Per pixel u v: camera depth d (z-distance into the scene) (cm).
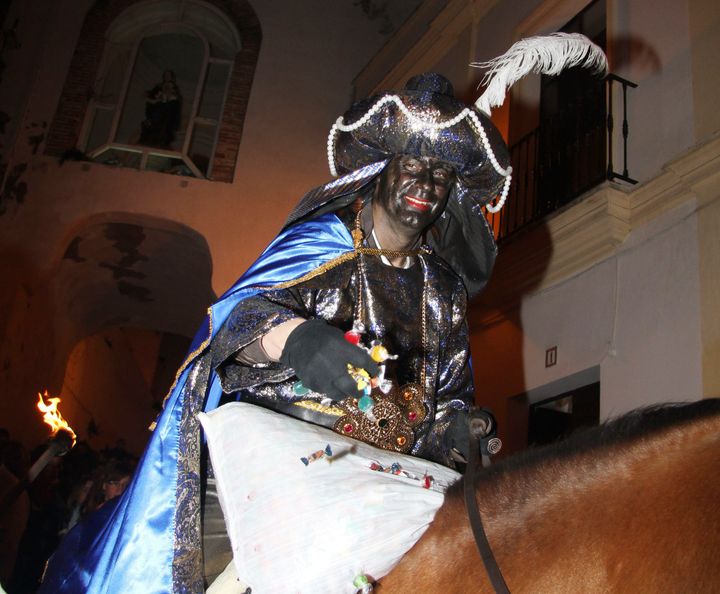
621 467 178
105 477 755
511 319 909
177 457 245
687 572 152
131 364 1864
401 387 267
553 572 170
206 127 1367
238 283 254
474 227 308
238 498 211
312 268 263
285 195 1289
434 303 287
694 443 172
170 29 1427
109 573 229
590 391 807
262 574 199
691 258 714
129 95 1388
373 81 1346
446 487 216
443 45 1185
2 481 742
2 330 1162
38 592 263
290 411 253
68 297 1348
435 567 192
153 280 1359
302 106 1359
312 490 205
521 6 1070
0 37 1338
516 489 193
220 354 236
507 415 877
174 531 234
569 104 949
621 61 869
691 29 797
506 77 280
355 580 193
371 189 295
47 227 1235
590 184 827
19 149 1276
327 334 204
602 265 811
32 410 1288
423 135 278
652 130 803
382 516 201
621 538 164
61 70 1348
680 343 697
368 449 234
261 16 1417
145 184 1267
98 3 1401
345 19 1437
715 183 711
